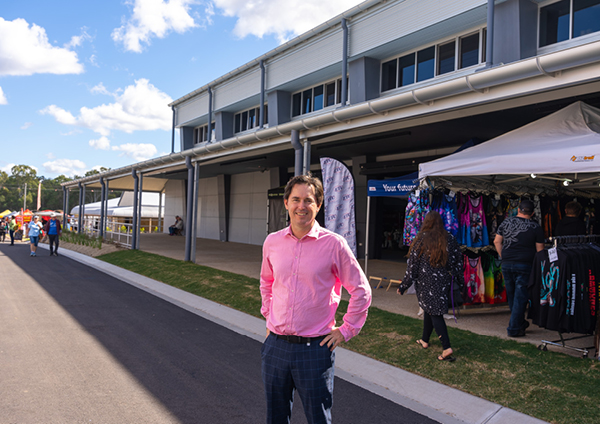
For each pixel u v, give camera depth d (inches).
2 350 196.4
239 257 589.0
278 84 582.2
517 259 210.8
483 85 210.1
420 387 160.7
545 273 189.8
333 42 496.4
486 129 378.9
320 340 91.9
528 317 216.1
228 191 936.3
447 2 375.9
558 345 184.1
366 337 218.1
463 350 191.3
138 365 183.2
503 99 212.1
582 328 184.2
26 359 185.6
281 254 94.9
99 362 185.2
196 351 205.0
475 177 278.1
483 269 271.0
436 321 182.7
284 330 92.7
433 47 426.9
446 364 177.2
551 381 155.9
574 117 212.4
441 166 239.3
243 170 843.4
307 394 90.1
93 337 222.7
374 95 470.0
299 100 597.0
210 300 327.9
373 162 572.1
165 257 568.7
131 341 218.2
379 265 517.7
